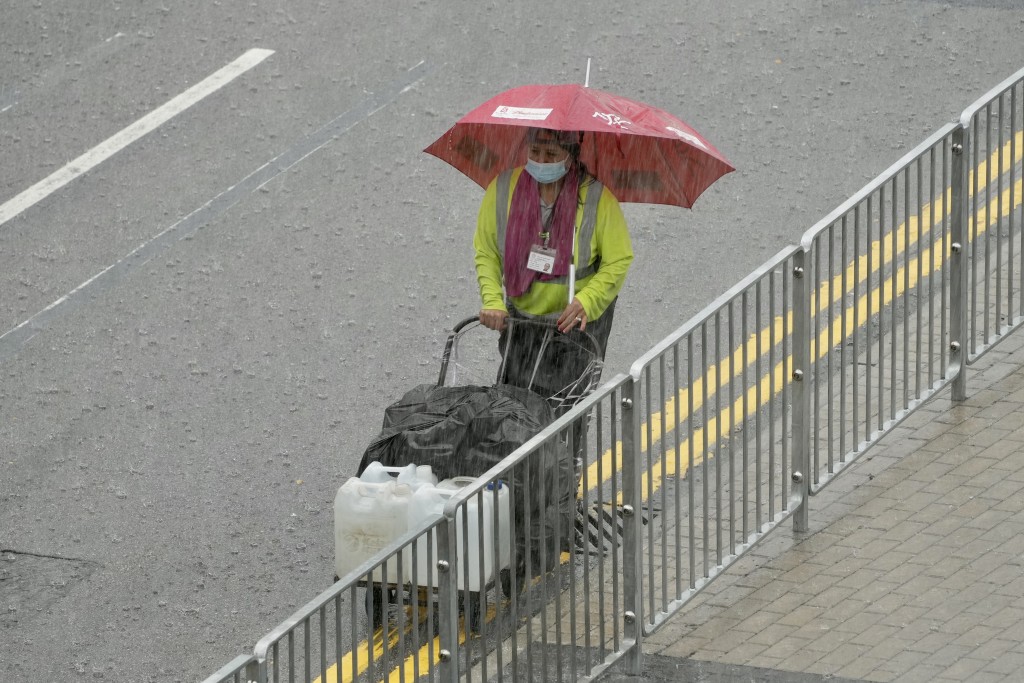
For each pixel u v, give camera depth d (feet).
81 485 110.32
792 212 139.13
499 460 92.53
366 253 138.00
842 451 99.14
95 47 173.27
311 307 130.82
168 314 130.62
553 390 100.22
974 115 103.71
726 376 119.65
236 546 103.60
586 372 98.17
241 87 164.55
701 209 140.67
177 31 175.83
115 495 109.19
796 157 146.72
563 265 98.94
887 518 98.12
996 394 109.81
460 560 90.79
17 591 99.81
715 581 93.91
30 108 162.30
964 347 107.24
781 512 95.91
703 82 160.04
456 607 78.13
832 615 89.92
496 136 102.37
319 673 92.12
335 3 180.75
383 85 163.53
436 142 103.55
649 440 84.94
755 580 93.66
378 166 150.51
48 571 101.65
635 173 101.45
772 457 94.38
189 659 93.35
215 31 175.63
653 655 87.97
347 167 150.61
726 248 135.13
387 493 91.20
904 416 102.53
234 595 99.04
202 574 100.99
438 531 76.79
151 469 111.86
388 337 126.52
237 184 148.87
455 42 170.71
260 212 144.56
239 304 131.64
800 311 94.17
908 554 94.53
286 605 98.02
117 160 153.48
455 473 93.86
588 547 90.33
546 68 164.14
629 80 160.66
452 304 130.52
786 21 171.73
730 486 91.50
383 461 95.45
